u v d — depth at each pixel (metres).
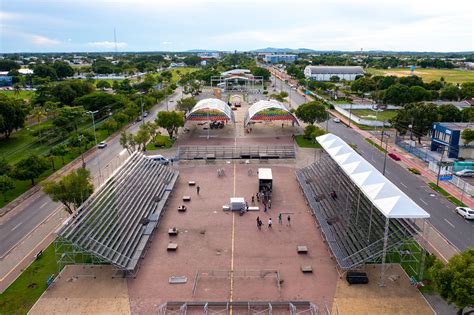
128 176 69.62
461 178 82.25
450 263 37.91
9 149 103.38
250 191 75.56
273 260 51.59
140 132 98.56
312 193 71.88
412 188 75.94
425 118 107.00
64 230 47.59
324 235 56.53
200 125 133.75
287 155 97.25
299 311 41.69
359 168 57.97
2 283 46.88
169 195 72.44
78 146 101.00
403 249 53.22
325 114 118.12
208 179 82.38
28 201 71.44
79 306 42.62
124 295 44.50
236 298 43.91
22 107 122.75
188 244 55.72
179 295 44.47
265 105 124.81
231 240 56.88
